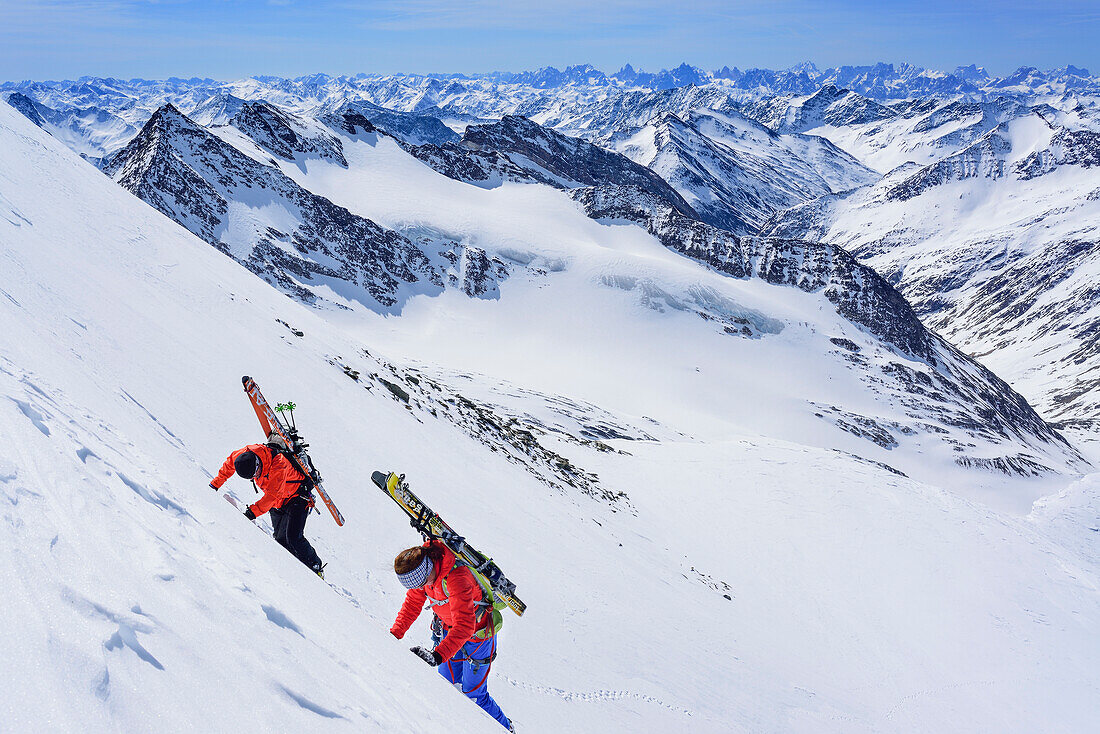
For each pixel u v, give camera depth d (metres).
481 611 5.54
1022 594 40.44
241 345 17.41
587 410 95.81
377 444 16.38
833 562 38.59
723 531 38.91
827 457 57.44
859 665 26.81
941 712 24.91
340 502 10.90
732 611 25.81
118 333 11.65
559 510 23.48
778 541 39.56
